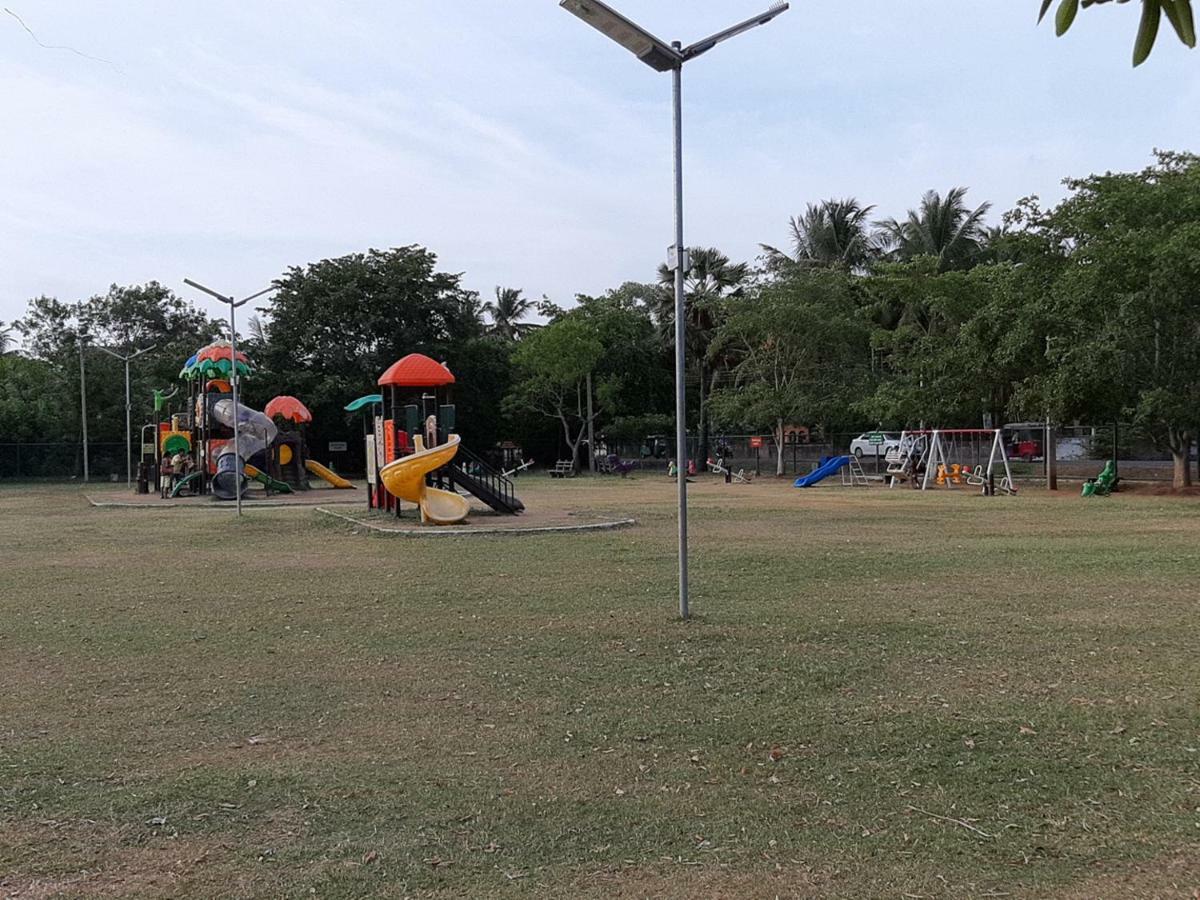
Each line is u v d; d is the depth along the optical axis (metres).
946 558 13.36
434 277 52.53
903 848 3.94
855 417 43.19
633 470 52.53
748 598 10.14
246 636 8.52
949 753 5.11
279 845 4.06
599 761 5.07
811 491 32.75
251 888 3.67
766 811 4.36
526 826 4.23
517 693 6.46
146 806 4.50
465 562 13.70
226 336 64.25
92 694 6.57
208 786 4.76
